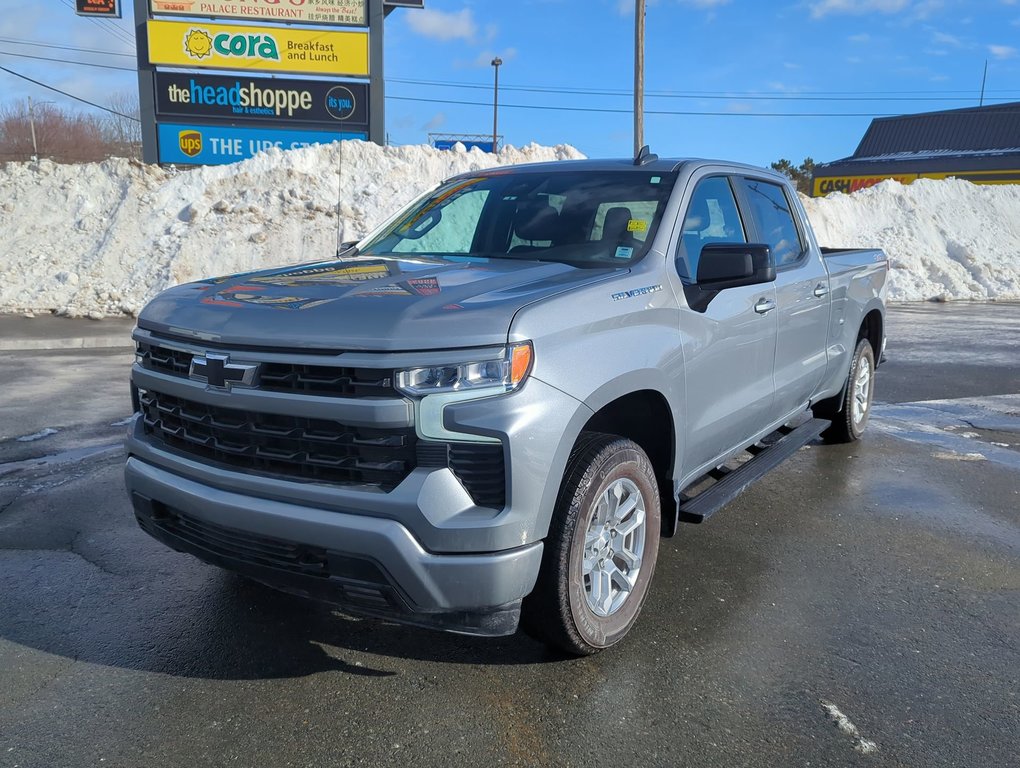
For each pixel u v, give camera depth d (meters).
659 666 3.22
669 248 3.71
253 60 19.38
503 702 2.97
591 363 2.99
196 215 16.78
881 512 5.06
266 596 3.81
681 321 3.59
